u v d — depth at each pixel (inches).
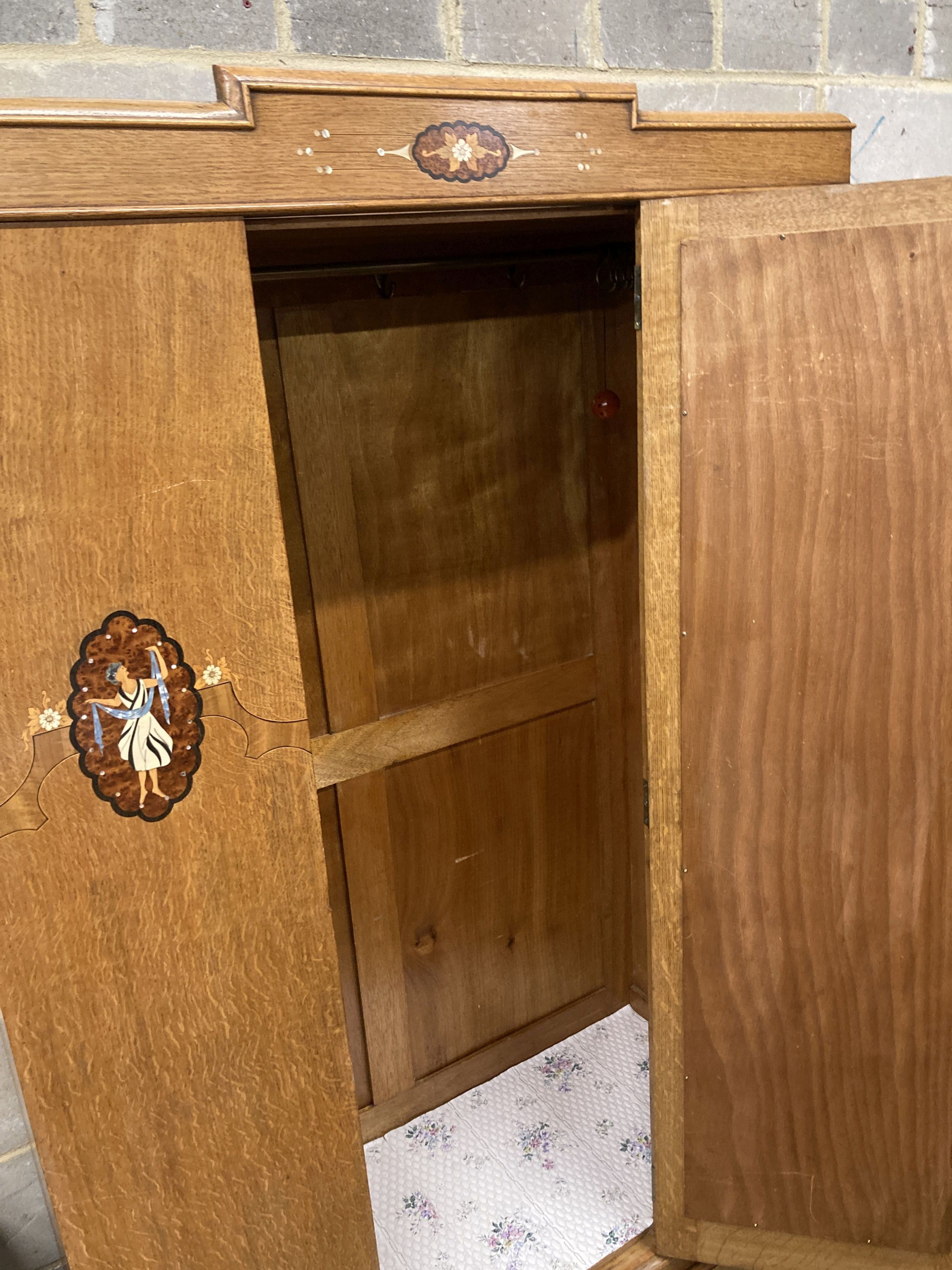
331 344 48.8
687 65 45.4
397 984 61.6
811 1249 50.4
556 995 69.9
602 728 65.4
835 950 45.0
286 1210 40.8
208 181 29.9
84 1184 36.1
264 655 34.5
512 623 59.6
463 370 53.3
